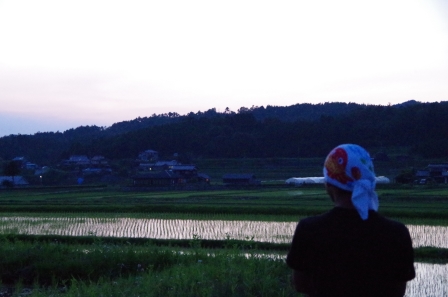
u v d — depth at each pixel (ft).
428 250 60.08
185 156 356.59
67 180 290.76
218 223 87.86
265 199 136.26
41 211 110.11
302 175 282.77
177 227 83.56
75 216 100.83
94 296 25.54
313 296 10.15
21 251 42.78
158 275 30.68
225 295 24.81
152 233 77.51
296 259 10.27
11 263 40.34
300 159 328.90
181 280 27.04
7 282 39.32
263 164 322.96
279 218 94.02
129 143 411.13
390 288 9.76
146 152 384.47
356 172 10.09
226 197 146.41
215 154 370.12
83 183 285.02
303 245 10.14
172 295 24.45
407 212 92.17
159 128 437.58
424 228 80.59
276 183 231.91
